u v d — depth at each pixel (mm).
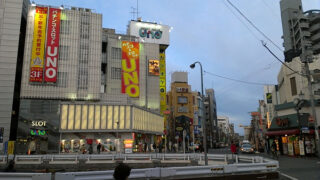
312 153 29562
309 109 32781
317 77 30609
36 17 50438
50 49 49906
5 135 44125
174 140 83375
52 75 49188
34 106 46688
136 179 10828
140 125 51531
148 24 79562
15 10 48719
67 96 49656
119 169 3717
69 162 26984
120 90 59531
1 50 46969
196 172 11586
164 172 10891
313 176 13695
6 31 47719
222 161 22469
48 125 46000
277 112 38688
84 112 46875
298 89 35281
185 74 96688
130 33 77562
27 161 26609
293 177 13484
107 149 46781
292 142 32625
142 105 60906
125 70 60625
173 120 89188
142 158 28250
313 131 29625
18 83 53281
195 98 103500
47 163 26859
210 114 122812
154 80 65688
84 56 52406
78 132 46500
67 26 52312
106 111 47531
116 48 61312
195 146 55562
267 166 13297
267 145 39094
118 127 46094
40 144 45500
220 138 141875
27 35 49562
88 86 51469
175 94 93125
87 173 9430
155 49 67125
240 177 12461
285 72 38750
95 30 54062
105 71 60594
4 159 26344
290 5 57375
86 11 54906
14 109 51375
